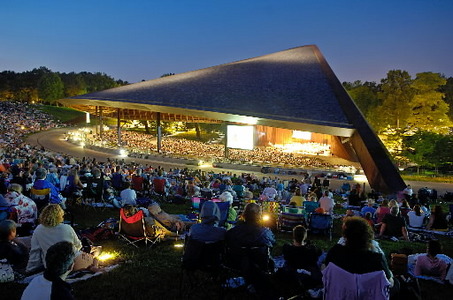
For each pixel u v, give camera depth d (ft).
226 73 133.90
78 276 21.70
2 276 19.86
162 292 20.20
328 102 99.25
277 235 35.12
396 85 230.07
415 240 35.65
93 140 192.54
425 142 154.30
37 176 33.35
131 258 25.25
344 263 12.64
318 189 60.34
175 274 22.81
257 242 18.17
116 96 128.77
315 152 200.54
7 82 492.54
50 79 453.58
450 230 41.73
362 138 83.41
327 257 13.21
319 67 125.59
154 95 122.93
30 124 265.54
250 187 75.77
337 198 73.61
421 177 138.72
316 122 90.07
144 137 231.50
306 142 212.02
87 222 35.37
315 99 102.01
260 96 109.50
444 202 81.46
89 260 22.48
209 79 130.11
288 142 215.72
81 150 168.76
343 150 184.96
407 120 216.74
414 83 216.33
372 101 269.85
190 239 19.71
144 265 24.08
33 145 177.78
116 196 49.14
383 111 220.43
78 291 19.70
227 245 18.98
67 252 11.24
